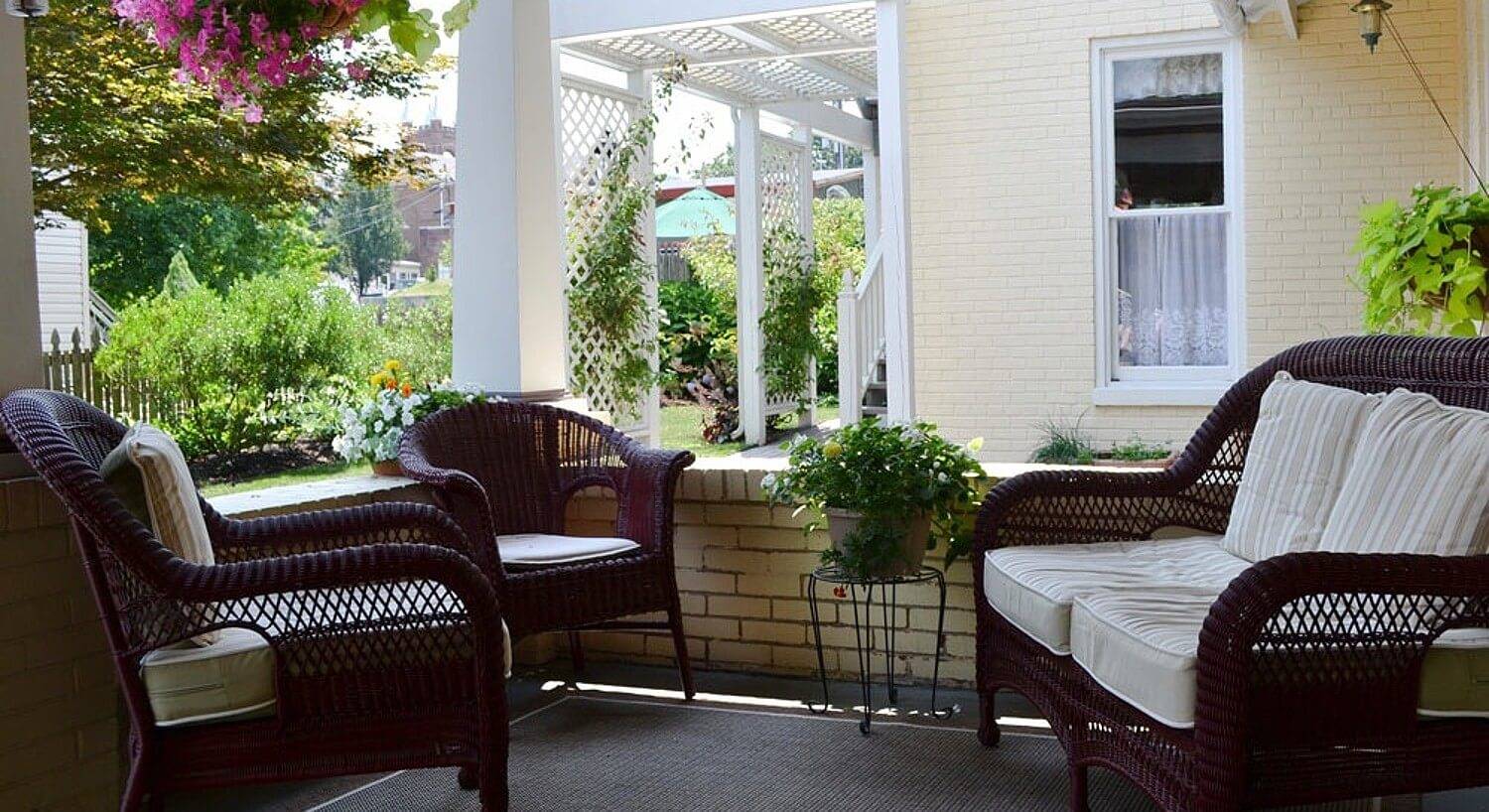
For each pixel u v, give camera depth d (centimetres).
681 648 447
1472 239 371
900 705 433
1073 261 805
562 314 540
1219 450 396
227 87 273
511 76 513
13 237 325
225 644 294
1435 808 334
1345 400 342
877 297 1044
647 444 890
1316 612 262
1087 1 790
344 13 263
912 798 346
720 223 1502
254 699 289
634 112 880
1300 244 772
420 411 473
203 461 1070
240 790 370
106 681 341
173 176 1079
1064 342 810
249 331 1105
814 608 425
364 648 296
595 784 364
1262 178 775
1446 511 287
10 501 315
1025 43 804
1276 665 255
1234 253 786
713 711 433
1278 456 360
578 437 491
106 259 1316
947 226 826
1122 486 390
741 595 479
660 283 1516
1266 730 255
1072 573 340
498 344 521
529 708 443
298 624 293
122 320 1088
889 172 726
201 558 306
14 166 325
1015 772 364
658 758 385
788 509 468
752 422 1176
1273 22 765
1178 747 264
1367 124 756
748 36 823
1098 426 807
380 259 1620
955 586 447
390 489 451
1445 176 745
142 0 260
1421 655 259
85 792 337
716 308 1452
